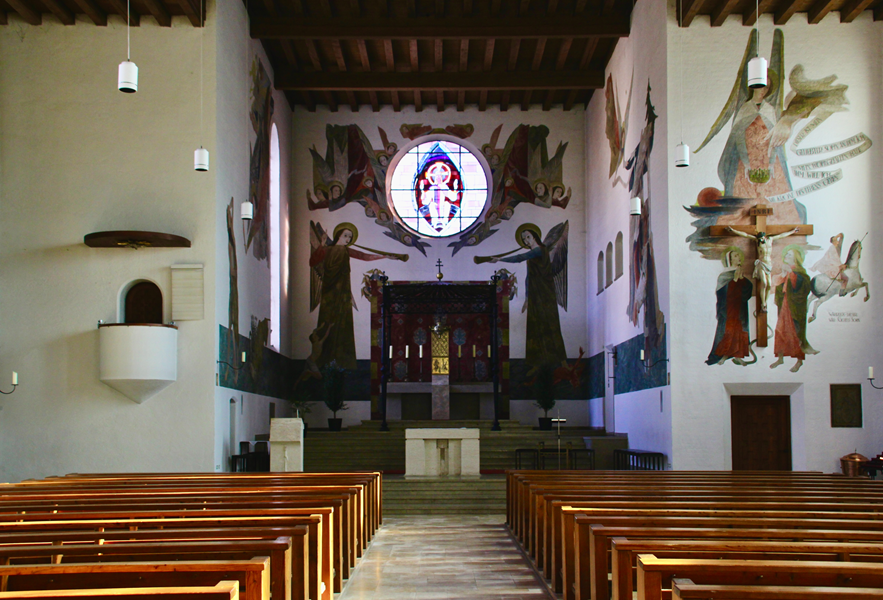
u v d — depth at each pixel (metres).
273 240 23.14
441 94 25.41
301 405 23.94
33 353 16.05
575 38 21.52
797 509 7.28
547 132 26.62
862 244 16.20
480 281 26.12
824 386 15.92
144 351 15.31
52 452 15.78
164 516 6.63
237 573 4.24
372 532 11.90
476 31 20.64
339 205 26.33
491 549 10.75
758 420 16.33
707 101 16.44
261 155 20.94
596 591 5.71
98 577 4.15
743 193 16.23
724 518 6.04
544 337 26.03
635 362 19.08
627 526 6.07
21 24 16.77
